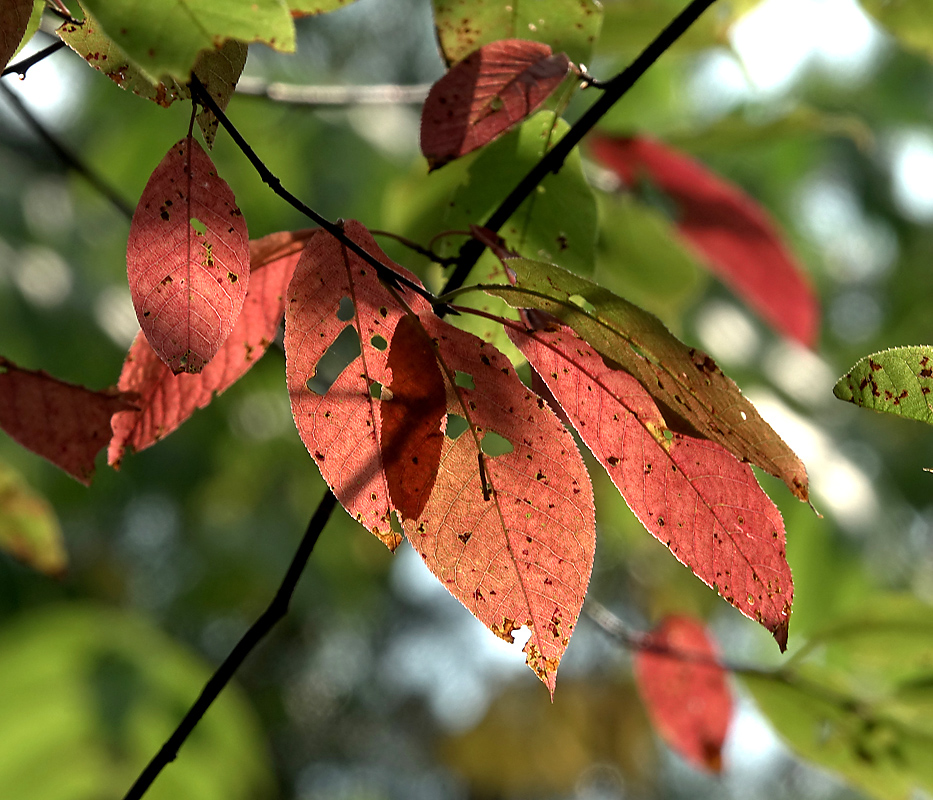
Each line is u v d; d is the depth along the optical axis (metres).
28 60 0.52
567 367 0.53
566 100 0.60
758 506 0.52
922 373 0.50
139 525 2.49
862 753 0.74
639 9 0.82
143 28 0.47
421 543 0.51
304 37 2.02
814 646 0.74
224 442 2.22
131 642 1.38
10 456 1.85
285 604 0.56
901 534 1.24
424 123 0.54
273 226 1.53
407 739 3.57
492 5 0.59
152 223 0.50
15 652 1.29
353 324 0.51
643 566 1.94
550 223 0.61
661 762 2.82
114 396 0.50
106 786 1.24
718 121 0.89
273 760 3.20
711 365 0.50
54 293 1.70
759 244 0.82
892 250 2.58
